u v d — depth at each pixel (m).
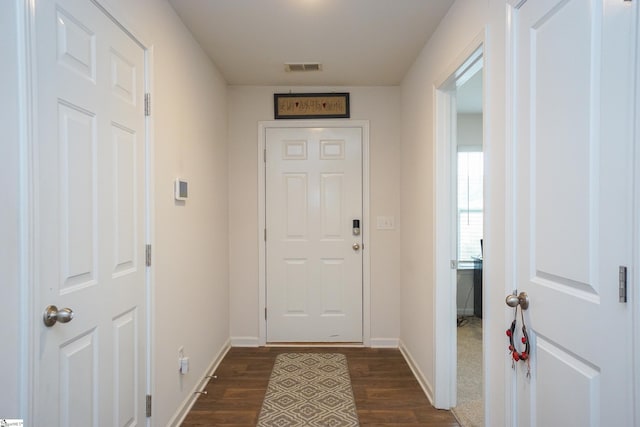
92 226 1.28
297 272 3.25
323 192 3.24
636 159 0.81
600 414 0.93
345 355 3.03
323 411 2.16
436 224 2.20
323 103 3.22
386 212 3.22
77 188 1.19
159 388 1.78
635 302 0.82
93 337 1.29
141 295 1.63
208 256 2.60
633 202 0.82
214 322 2.74
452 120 2.20
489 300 1.54
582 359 1.00
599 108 0.93
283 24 2.18
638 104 0.81
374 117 3.22
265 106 3.23
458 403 2.26
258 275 3.24
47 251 1.05
